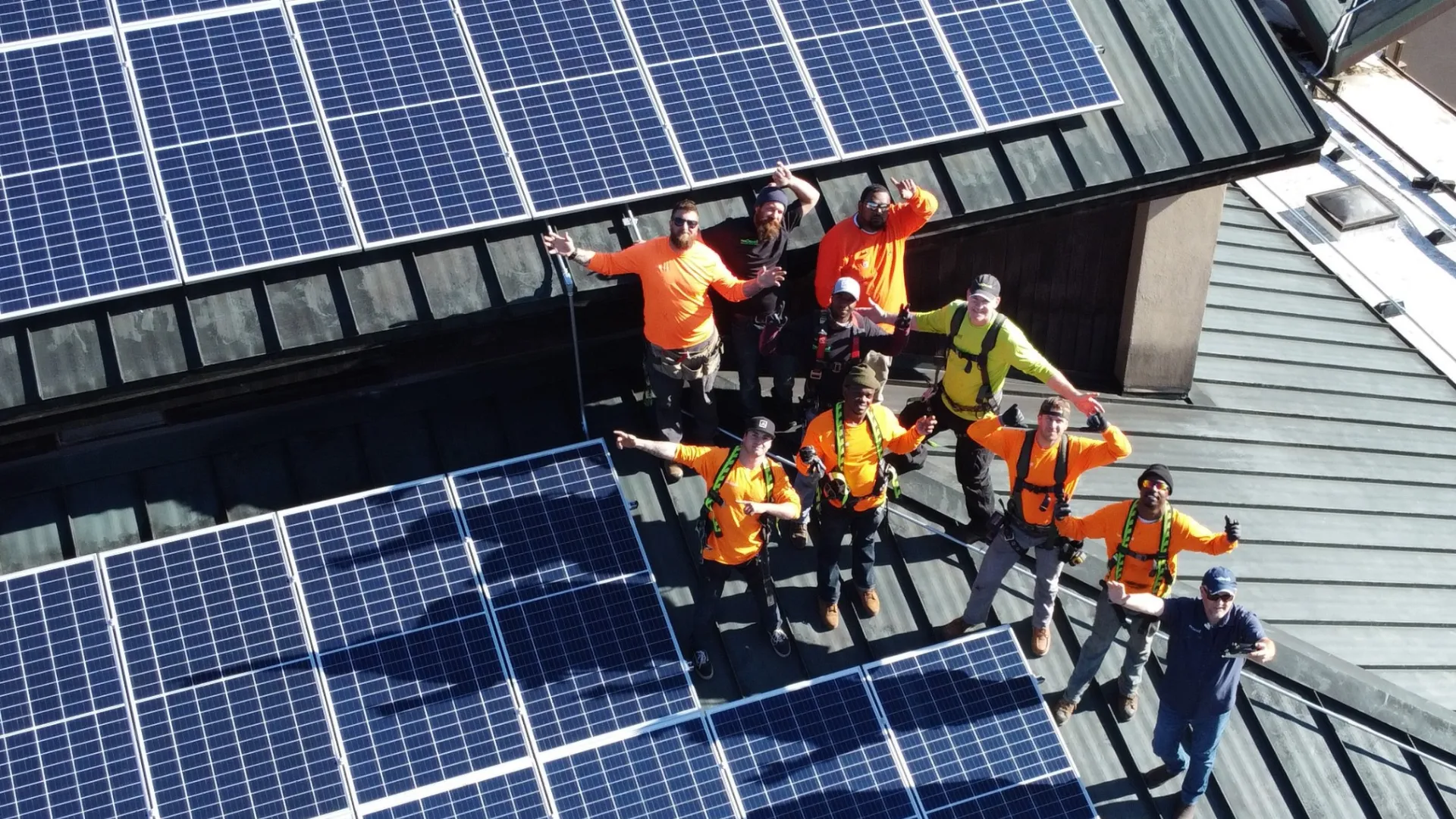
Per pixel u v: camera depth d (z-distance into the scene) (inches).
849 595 511.8
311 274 481.7
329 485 506.0
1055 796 464.4
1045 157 547.2
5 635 448.8
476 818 438.9
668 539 511.5
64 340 460.4
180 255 468.8
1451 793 514.9
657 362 491.2
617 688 464.4
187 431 505.0
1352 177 906.7
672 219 460.1
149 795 431.5
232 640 456.1
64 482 490.0
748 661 492.1
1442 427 740.0
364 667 457.4
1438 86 1291.8
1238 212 855.7
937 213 532.1
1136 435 662.5
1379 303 809.5
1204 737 463.2
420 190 490.9
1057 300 651.5
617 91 520.7
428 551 478.6
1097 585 532.1
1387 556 653.9
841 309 479.2
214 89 497.0
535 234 502.0
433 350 506.3
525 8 531.5
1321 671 523.8
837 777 459.2
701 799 450.3
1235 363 732.7
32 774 430.6
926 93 541.6
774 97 530.6
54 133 482.6
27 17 502.6
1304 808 501.0
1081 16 579.5
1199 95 569.0
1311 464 688.4
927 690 477.4
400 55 513.3
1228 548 445.1
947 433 591.5
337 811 435.2
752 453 440.8
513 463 498.3
